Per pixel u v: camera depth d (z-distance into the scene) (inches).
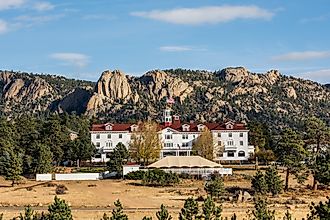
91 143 7810.0
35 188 5147.6
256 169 6678.2
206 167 6053.2
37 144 6712.6
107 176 6141.7
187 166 6048.2
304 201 4451.3
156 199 4503.0
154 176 5521.7
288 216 2955.2
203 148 7780.5
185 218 2856.8
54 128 7377.0
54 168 6481.3
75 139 7731.3
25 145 7214.6
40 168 6092.5
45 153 6205.7
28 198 4515.3
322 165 5270.7
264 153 7603.4
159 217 2834.6
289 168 5354.3
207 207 2930.6
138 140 7450.8
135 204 4178.2
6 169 5497.1
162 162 6141.7
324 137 6727.4
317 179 5241.1
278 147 5521.7
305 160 5915.4
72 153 7352.4
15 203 4215.1
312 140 6811.0
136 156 7352.4
